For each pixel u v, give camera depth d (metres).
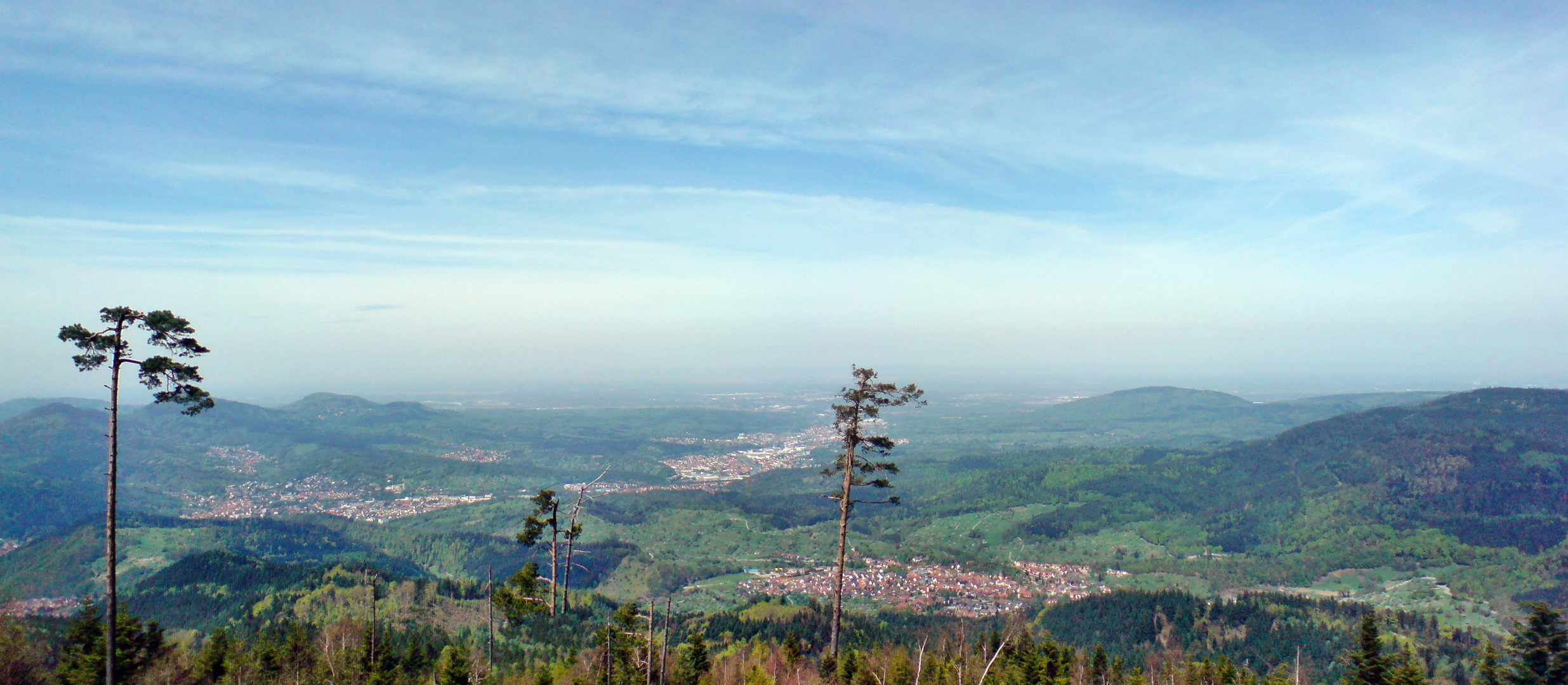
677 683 61.12
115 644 37.75
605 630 62.09
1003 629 114.19
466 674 68.75
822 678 52.22
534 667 80.88
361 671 70.25
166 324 35.06
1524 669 59.34
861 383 46.66
